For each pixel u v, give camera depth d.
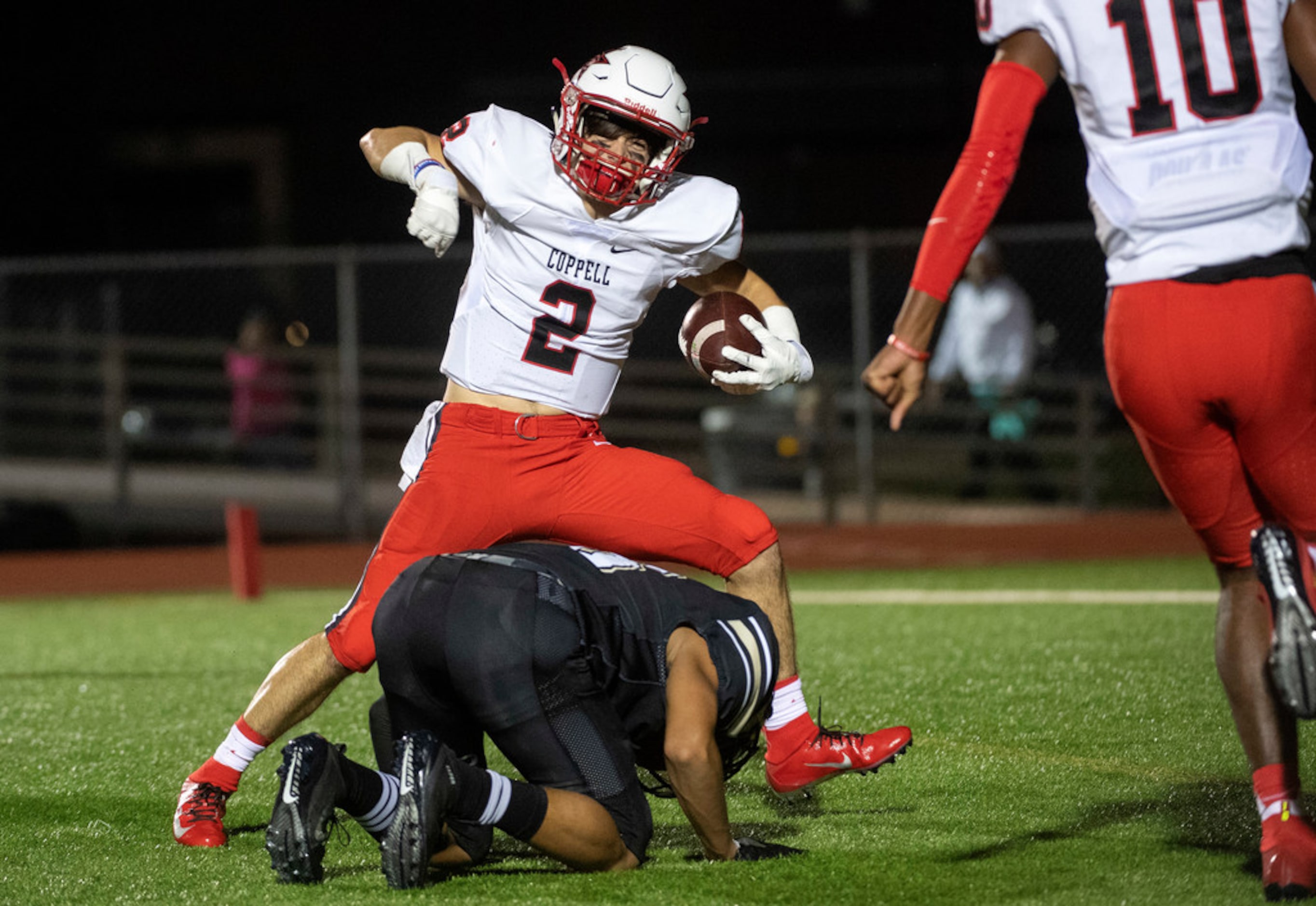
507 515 12.64
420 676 10.52
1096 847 11.01
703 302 13.14
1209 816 11.79
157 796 13.64
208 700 18.67
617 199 12.40
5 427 48.94
